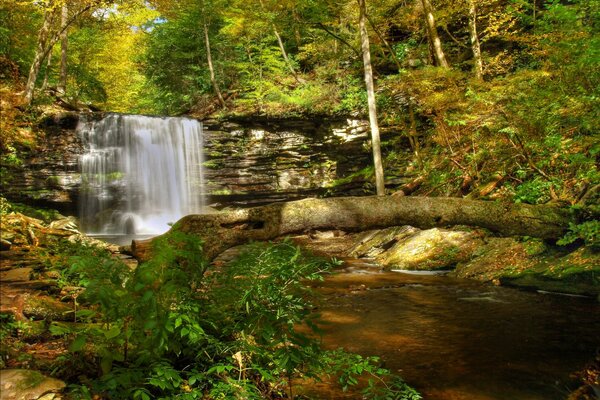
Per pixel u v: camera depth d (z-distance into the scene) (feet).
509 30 53.52
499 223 21.16
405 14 58.54
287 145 68.95
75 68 87.71
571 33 25.08
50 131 59.62
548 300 20.43
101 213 63.26
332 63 72.69
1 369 8.63
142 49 112.37
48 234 24.90
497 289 23.31
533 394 11.45
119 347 9.45
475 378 12.43
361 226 19.56
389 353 14.64
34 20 69.72
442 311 19.71
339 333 16.92
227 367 9.45
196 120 69.87
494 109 29.91
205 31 78.74
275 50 86.48
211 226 16.66
